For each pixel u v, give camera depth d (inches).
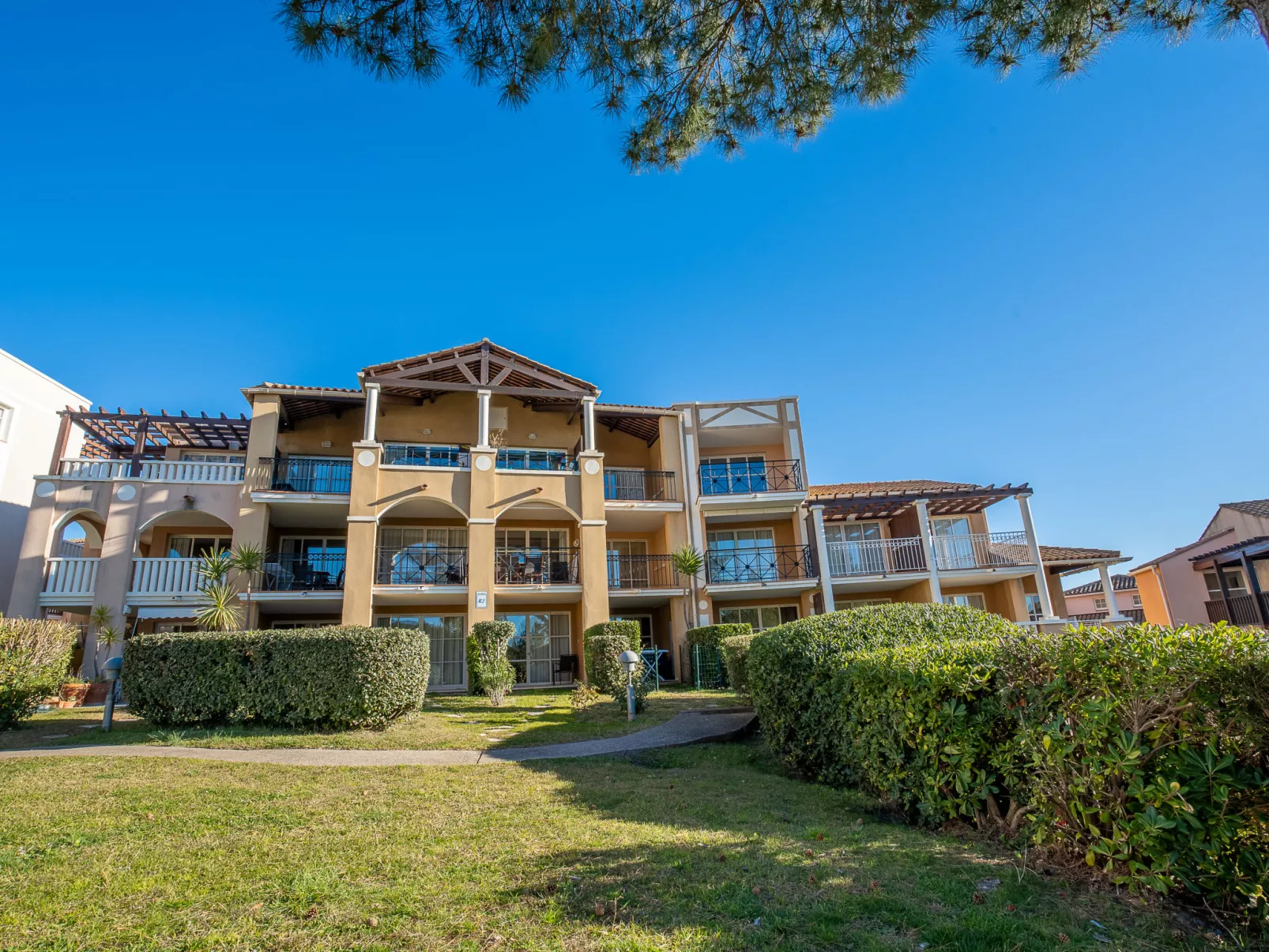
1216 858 125.9
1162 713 135.7
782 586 797.9
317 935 126.8
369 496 704.4
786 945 120.6
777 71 259.9
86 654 634.8
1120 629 155.3
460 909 137.3
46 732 375.9
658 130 275.7
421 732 380.8
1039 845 161.0
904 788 208.7
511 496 740.0
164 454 831.1
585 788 251.8
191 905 140.8
